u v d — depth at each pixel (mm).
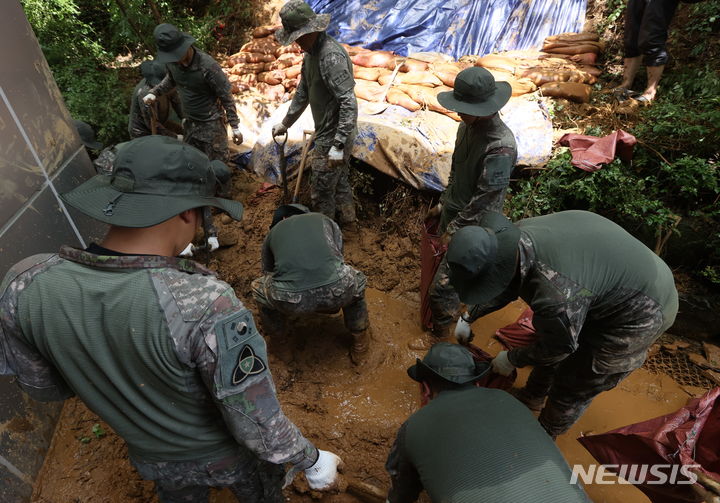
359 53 4730
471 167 2705
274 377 2963
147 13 5918
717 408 1984
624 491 2416
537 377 2547
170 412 1328
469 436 1520
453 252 1799
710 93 3828
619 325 1953
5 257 2264
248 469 1612
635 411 2787
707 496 1799
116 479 2416
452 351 1844
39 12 5590
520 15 5055
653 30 3844
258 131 4715
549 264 1821
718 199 3199
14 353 1273
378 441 2637
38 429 2469
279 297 2582
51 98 2822
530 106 3887
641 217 3316
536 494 1386
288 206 2920
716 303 3178
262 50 5250
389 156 3812
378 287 3689
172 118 4789
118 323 1164
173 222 1288
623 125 3865
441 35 5203
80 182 3055
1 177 2273
